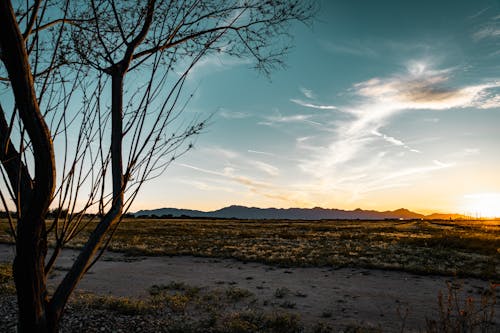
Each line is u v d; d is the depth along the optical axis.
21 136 2.41
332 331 7.01
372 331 6.89
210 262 18.78
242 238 35.47
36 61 2.40
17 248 2.34
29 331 2.38
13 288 8.98
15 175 2.56
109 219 2.80
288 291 10.95
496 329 6.62
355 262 17.45
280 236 38.12
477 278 13.73
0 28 1.96
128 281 12.88
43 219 2.34
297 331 6.89
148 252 22.08
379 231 49.12
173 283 12.02
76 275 2.69
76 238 27.88
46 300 2.54
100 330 6.11
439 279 13.64
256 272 15.41
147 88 2.75
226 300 9.57
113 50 3.09
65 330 5.98
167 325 6.70
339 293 11.03
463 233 40.56
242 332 6.57
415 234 40.28
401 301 9.95
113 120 2.88
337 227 63.31
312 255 20.73
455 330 4.59
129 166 2.73
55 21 2.96
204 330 6.56
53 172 2.28
